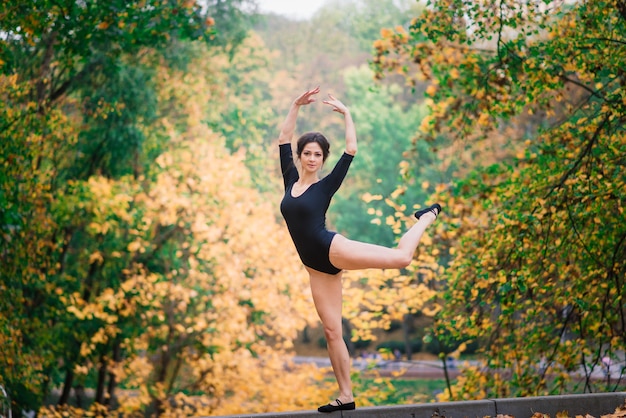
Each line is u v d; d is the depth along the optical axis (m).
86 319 15.95
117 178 16.77
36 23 9.99
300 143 4.91
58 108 15.29
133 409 14.43
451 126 10.52
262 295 14.45
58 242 14.65
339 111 5.00
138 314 15.92
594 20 8.93
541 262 9.16
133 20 10.67
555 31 9.08
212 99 19.56
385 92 33.59
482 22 9.36
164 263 17.12
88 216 15.24
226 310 15.24
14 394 12.84
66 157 16.30
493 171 10.07
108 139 16.05
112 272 16.52
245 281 14.62
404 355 34.22
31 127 11.85
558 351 9.19
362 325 11.22
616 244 8.85
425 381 21.03
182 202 14.82
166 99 17.91
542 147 9.50
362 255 4.57
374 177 31.97
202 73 18.73
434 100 10.20
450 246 10.96
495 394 9.91
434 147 10.58
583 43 8.93
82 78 15.73
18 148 11.37
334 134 34.09
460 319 9.70
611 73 8.83
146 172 17.14
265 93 28.84
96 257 15.34
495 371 10.23
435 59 9.95
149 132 16.98
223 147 17.48
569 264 9.00
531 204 9.04
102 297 13.91
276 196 19.53
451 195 10.14
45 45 14.55
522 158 9.72
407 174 10.56
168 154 15.18
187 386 16.08
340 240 4.66
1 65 10.52
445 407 5.13
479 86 9.73
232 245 14.95
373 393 11.71
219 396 14.46
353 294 11.24
